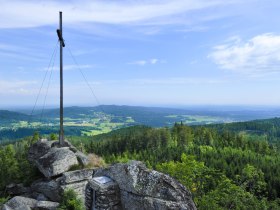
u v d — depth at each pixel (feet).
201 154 510.99
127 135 605.73
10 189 101.24
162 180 51.08
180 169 173.68
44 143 115.75
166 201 48.93
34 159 112.16
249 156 520.01
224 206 198.80
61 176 96.22
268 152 607.37
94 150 527.40
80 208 82.23
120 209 53.98
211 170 196.85
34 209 82.38
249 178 327.06
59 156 98.27
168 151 510.17
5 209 77.56
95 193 55.62
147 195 50.83
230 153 536.83
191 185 173.88
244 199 225.35
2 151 117.29
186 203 48.75
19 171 107.96
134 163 55.42
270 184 356.18
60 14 112.06
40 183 98.27
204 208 165.78
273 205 272.72
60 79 114.01
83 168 100.12
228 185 195.00
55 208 82.74
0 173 106.73
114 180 55.57
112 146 556.51
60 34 111.86
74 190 91.91
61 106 113.50
